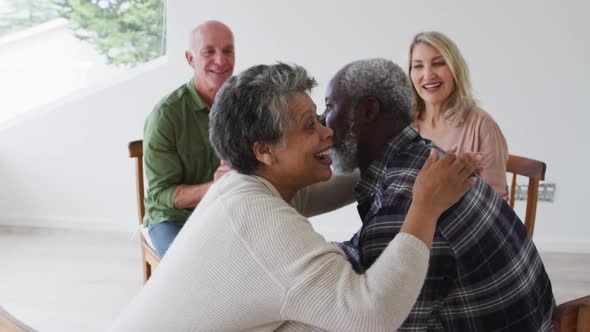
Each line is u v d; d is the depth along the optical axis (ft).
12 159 11.40
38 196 11.58
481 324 3.55
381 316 2.79
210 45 6.77
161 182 6.57
